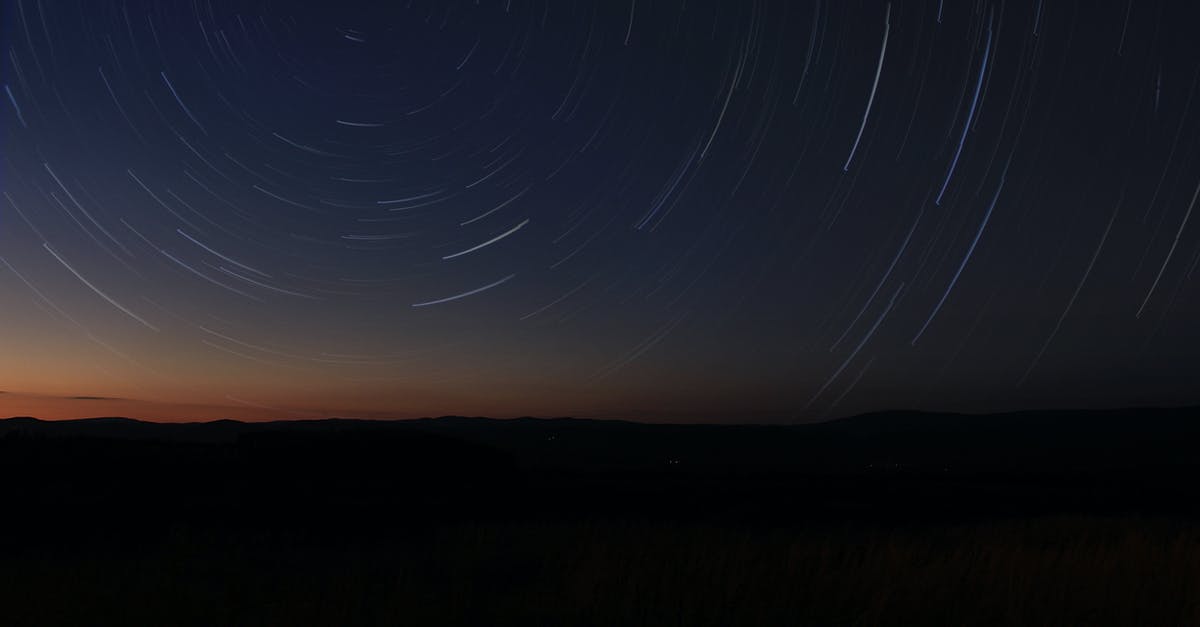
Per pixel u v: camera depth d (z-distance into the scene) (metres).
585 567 9.31
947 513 21.42
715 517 18.92
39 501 15.16
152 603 7.70
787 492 24.59
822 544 11.23
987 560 10.09
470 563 10.12
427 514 17.44
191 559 10.42
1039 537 14.27
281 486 19.53
